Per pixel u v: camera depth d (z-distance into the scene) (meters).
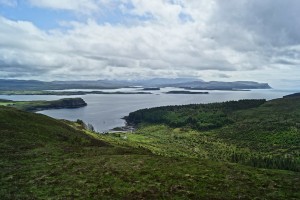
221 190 40.75
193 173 49.16
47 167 49.81
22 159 55.28
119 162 54.62
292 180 49.47
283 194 40.88
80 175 44.84
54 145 72.31
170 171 49.31
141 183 41.81
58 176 44.19
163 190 38.97
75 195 35.78
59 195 35.66
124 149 74.38
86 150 68.75
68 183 40.62
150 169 49.91
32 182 40.75
